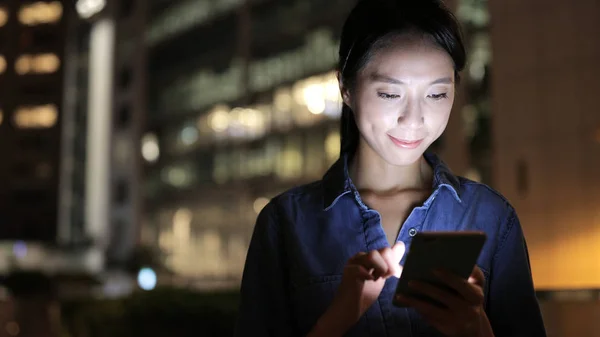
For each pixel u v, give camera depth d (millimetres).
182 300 8438
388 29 1496
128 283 38562
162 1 52406
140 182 52031
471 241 1247
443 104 1515
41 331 12508
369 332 1590
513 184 10336
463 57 1534
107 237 53531
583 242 9633
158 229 50312
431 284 1312
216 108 45406
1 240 55156
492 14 10711
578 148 9680
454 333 1322
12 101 56875
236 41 43844
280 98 39781
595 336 5336
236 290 9039
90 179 56094
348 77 1588
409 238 1597
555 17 9945
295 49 38781
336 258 1634
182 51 49438
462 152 14258
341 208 1656
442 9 1526
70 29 57250
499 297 1664
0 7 58219
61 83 56781
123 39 54844
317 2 37188
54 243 54375
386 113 1511
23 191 55906
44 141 56312
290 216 1705
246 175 42406
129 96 53594
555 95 9953
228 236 43625
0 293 17547
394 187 1686
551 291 5742
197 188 46625
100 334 8891
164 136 50844
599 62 9570
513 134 10344
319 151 36656
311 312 1633
